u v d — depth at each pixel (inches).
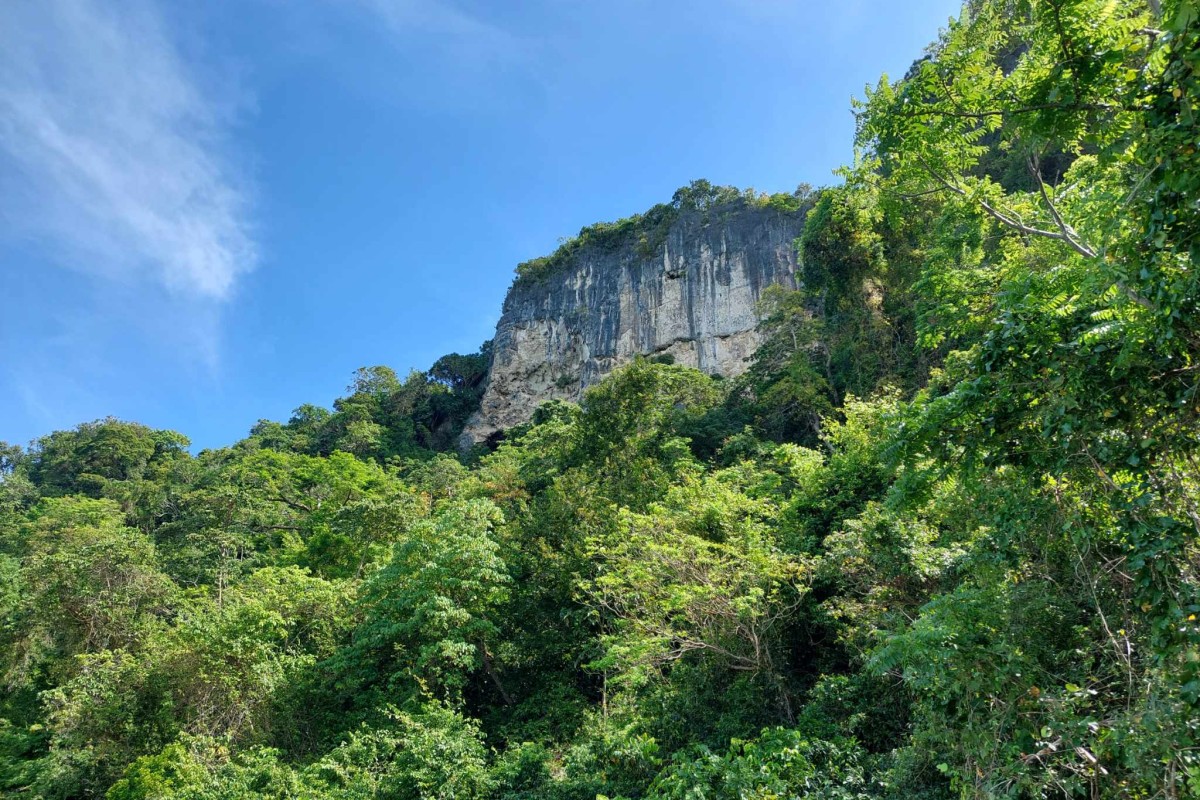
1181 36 159.2
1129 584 214.7
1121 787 188.1
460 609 583.2
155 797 474.6
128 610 783.1
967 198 357.1
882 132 322.3
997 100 288.0
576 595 582.6
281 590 744.3
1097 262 197.8
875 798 293.9
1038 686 225.0
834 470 546.0
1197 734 161.9
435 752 436.8
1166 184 162.9
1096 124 260.4
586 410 1042.1
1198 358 177.9
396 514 942.4
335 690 622.8
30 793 558.9
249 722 576.4
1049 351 203.3
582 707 571.5
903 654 252.4
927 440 239.8
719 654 430.9
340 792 436.8
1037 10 254.4
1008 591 251.1
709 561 438.9
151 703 608.1
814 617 447.8
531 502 919.7
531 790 415.8
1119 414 187.9
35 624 754.8
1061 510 226.8
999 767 212.4
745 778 312.5
